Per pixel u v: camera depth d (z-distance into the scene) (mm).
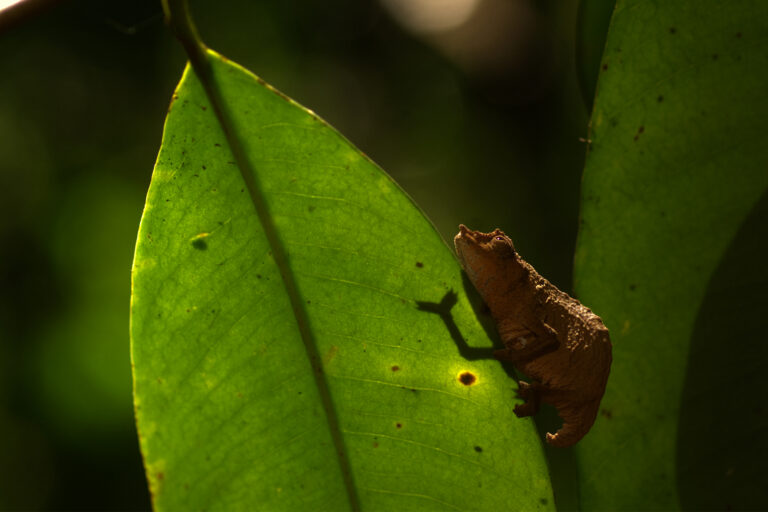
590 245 476
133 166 1292
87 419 1052
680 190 474
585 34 493
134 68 1335
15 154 1253
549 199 1289
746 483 475
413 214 467
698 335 478
